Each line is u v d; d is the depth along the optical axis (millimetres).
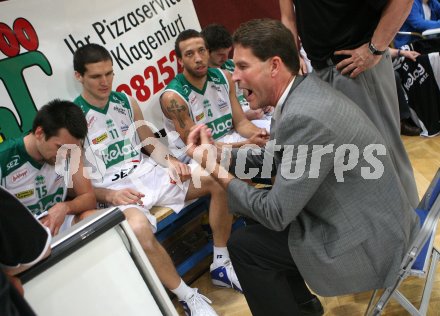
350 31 1821
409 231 1517
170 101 2283
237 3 3232
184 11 2654
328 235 1466
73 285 1178
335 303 1953
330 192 1429
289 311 1600
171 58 2576
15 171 1830
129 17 2387
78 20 2189
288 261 1573
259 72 1423
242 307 2021
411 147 3193
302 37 1995
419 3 3480
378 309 1584
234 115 2549
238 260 1623
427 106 3229
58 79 2139
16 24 2002
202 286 2207
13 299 970
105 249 1227
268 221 1438
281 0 2254
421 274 1493
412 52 3230
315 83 1437
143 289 1310
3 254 993
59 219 1798
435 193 1630
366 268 1472
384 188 1443
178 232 2602
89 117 2102
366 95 1904
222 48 2547
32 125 1944
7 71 1993
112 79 2109
